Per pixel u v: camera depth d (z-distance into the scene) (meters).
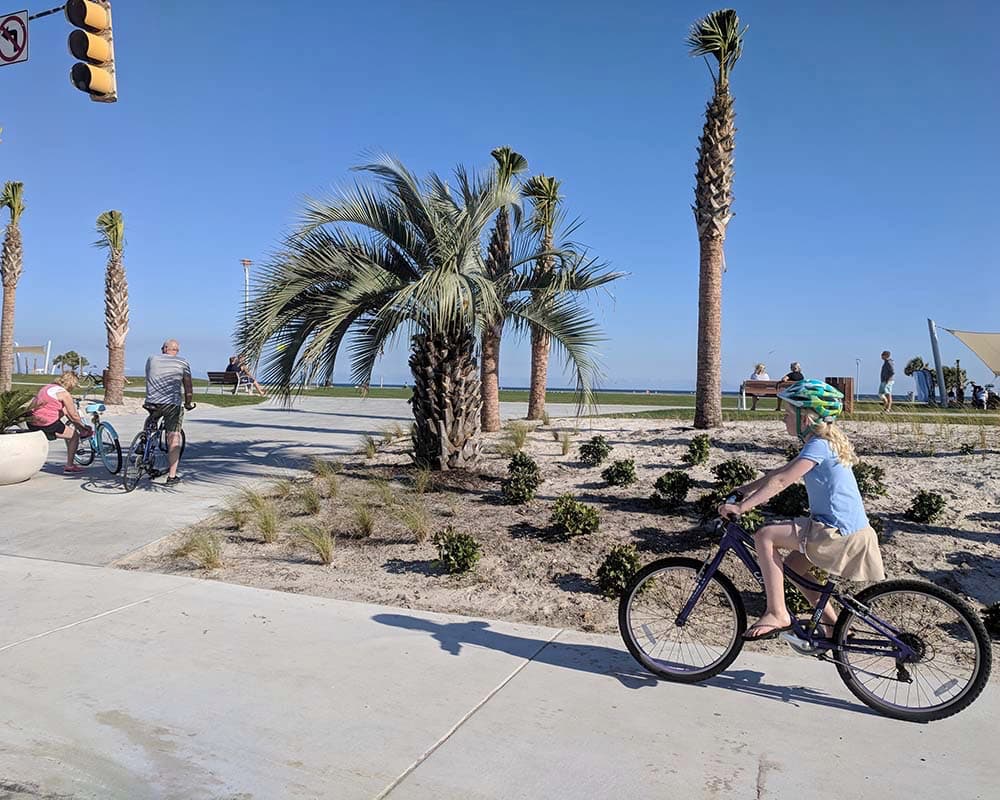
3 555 7.14
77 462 11.61
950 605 3.94
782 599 4.18
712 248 12.50
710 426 12.52
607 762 3.54
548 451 11.38
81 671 4.50
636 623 4.74
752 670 4.64
